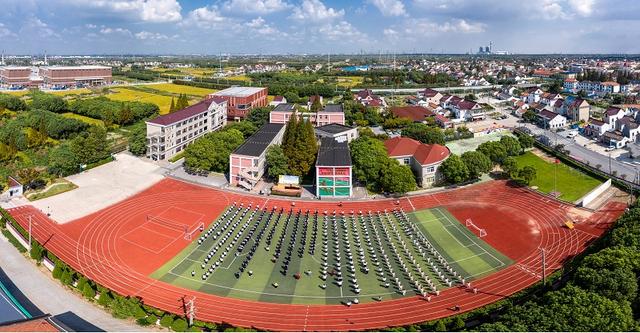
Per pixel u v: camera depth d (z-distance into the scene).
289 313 71.56
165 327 67.19
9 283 79.94
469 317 68.31
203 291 77.56
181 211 112.38
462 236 98.94
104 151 151.25
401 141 145.25
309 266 85.94
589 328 51.59
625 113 190.50
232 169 131.88
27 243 94.31
